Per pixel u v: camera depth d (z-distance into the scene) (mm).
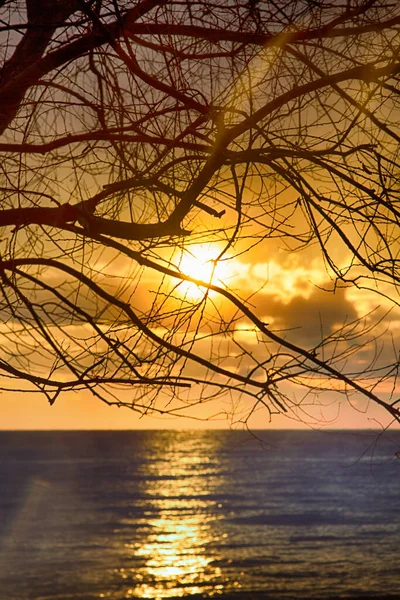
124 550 40469
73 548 40938
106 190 3367
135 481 78500
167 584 32688
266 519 51781
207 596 30516
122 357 2996
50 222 3383
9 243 3240
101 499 63281
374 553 39156
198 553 39750
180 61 3578
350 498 63188
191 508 57812
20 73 3637
